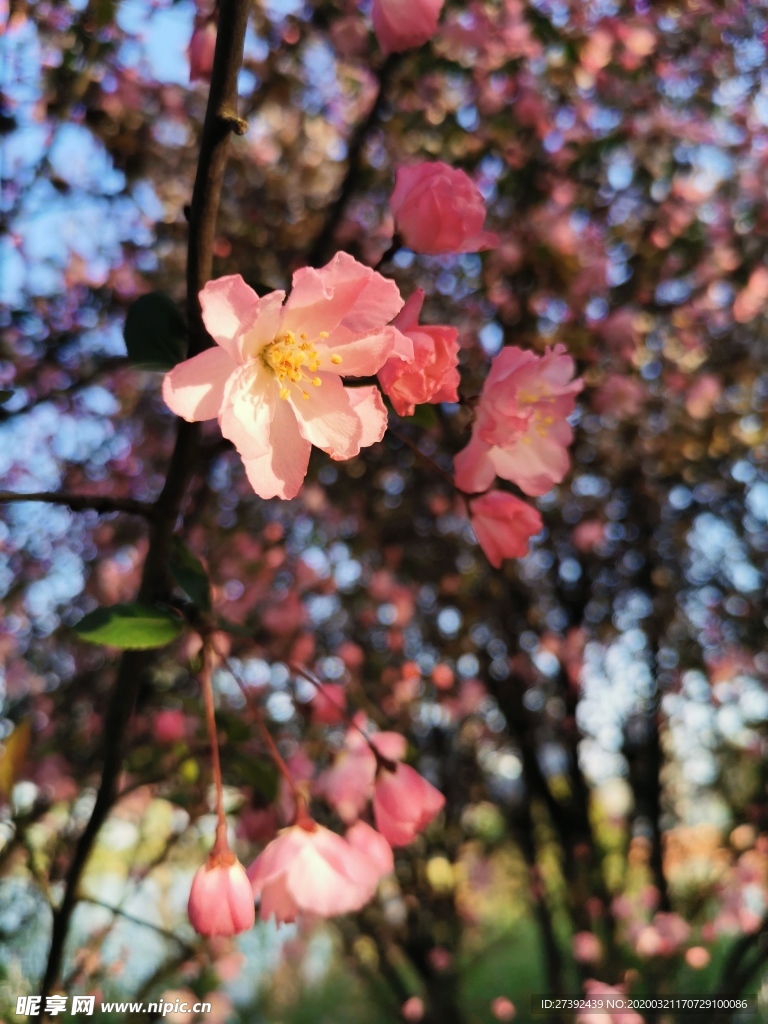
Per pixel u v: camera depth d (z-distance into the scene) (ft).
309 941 16.60
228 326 3.34
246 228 13.34
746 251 15.29
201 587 4.00
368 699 12.68
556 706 17.49
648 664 17.49
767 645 16.92
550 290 13.48
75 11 9.29
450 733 16.56
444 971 15.64
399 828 4.28
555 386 4.83
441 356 3.67
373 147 13.21
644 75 13.21
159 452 15.03
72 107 10.15
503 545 4.47
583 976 14.62
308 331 3.55
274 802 5.24
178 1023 10.57
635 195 14.51
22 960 10.25
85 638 3.55
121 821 11.27
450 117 12.52
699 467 16.03
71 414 13.79
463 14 11.41
